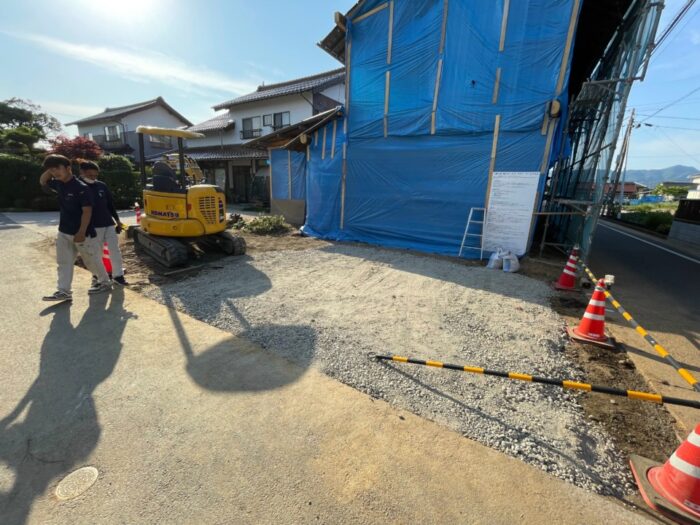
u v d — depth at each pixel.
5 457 1.85
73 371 2.65
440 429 2.13
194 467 1.80
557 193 10.84
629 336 3.56
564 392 2.58
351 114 8.09
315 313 3.91
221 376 2.63
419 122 7.07
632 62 5.10
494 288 5.02
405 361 2.74
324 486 1.70
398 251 7.36
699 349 3.34
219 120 21.23
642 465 1.88
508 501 1.65
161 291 4.52
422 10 6.68
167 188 5.49
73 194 3.79
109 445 1.94
